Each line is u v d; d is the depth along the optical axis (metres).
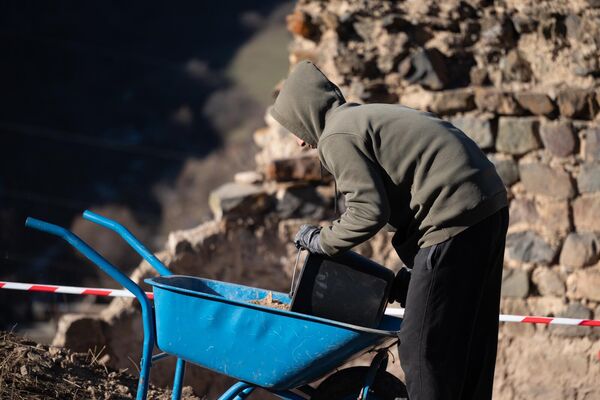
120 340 9.43
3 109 46.97
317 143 5.44
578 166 9.29
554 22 9.67
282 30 48.91
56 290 7.54
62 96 48.28
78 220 37.28
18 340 7.07
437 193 5.09
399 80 9.98
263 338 5.24
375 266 5.45
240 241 9.85
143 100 47.44
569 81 9.59
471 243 5.13
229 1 50.44
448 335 5.17
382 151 5.12
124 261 33.44
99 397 6.57
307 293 5.45
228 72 47.06
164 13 51.53
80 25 51.25
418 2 10.12
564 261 9.21
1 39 50.25
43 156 44.16
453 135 5.17
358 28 10.20
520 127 9.43
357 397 5.52
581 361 9.09
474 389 5.46
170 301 5.40
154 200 40.75
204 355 5.43
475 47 9.94
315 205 9.88
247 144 42.69
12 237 35.75
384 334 5.08
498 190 5.22
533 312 9.30
